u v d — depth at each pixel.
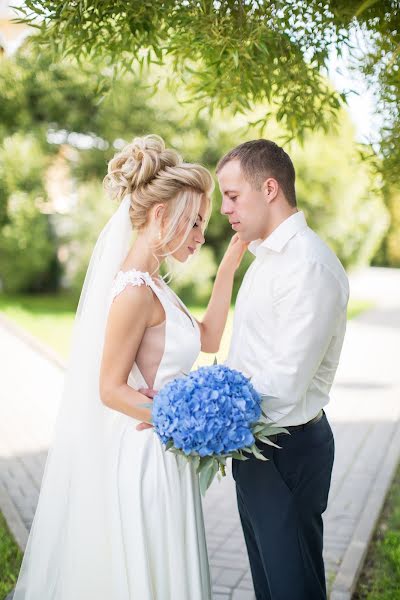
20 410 7.02
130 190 2.31
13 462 5.37
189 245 2.38
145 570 2.20
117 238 2.30
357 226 17.81
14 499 4.56
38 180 16.33
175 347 2.30
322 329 2.21
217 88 3.44
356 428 6.48
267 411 2.21
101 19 2.90
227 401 1.99
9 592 3.15
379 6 2.72
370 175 3.88
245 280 2.48
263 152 2.30
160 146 2.33
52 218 17.05
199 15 2.84
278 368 2.21
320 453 2.38
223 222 16.16
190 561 2.29
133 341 2.18
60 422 2.40
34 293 18.50
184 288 15.91
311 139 14.81
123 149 2.36
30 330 12.27
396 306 18.00
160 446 2.27
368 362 10.12
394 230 21.03
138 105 15.01
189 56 3.34
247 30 2.85
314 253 2.25
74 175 16.39
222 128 14.80
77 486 2.32
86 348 2.31
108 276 2.29
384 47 2.92
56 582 2.42
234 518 4.32
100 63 3.59
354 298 19.86
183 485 2.30
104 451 2.33
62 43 3.08
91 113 15.73
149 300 2.21
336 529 4.08
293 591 2.33
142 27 2.98
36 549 2.45
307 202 16.16
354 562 3.55
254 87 3.37
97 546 2.30
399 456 5.56
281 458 2.32
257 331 2.36
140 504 2.21
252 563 2.63
